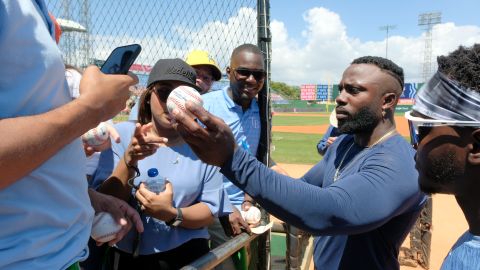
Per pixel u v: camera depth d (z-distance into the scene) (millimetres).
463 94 1194
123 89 1244
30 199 1078
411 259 5645
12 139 902
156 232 2248
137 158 2016
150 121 2385
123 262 2264
